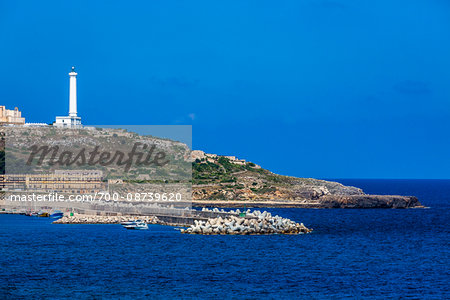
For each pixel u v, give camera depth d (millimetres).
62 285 111500
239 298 103812
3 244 155250
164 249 145875
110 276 118312
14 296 104250
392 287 111500
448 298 104812
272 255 139625
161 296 104688
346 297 104750
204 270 123500
